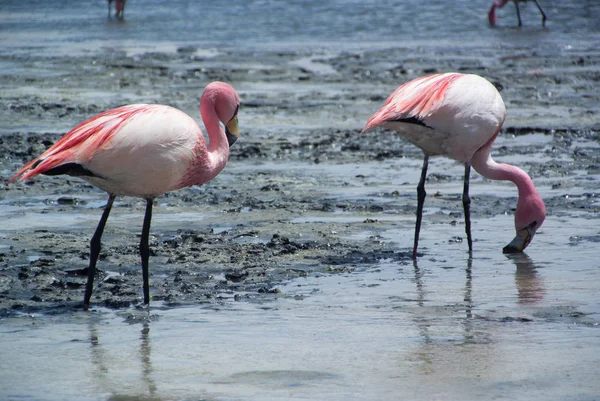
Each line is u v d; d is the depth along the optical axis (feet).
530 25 180.55
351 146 67.36
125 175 30.71
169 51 131.64
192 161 32.22
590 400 22.56
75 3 234.99
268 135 71.97
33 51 131.34
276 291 33.50
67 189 52.34
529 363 25.35
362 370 24.90
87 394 23.08
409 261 38.47
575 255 39.24
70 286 34.04
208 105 34.63
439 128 39.27
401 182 55.98
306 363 25.52
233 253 39.01
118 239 41.19
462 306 31.55
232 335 28.25
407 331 28.58
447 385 23.66
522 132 73.26
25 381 24.06
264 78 104.78
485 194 52.65
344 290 33.81
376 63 118.42
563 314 30.42
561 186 54.08
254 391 23.29
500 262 38.29
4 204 48.44
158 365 25.39
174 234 42.63
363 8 213.46
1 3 234.58
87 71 108.58
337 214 47.37
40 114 78.28
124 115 30.96
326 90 96.37
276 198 51.08
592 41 149.89
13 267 36.24
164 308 31.45
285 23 180.45
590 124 76.38
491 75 107.04
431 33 163.94
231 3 229.25
